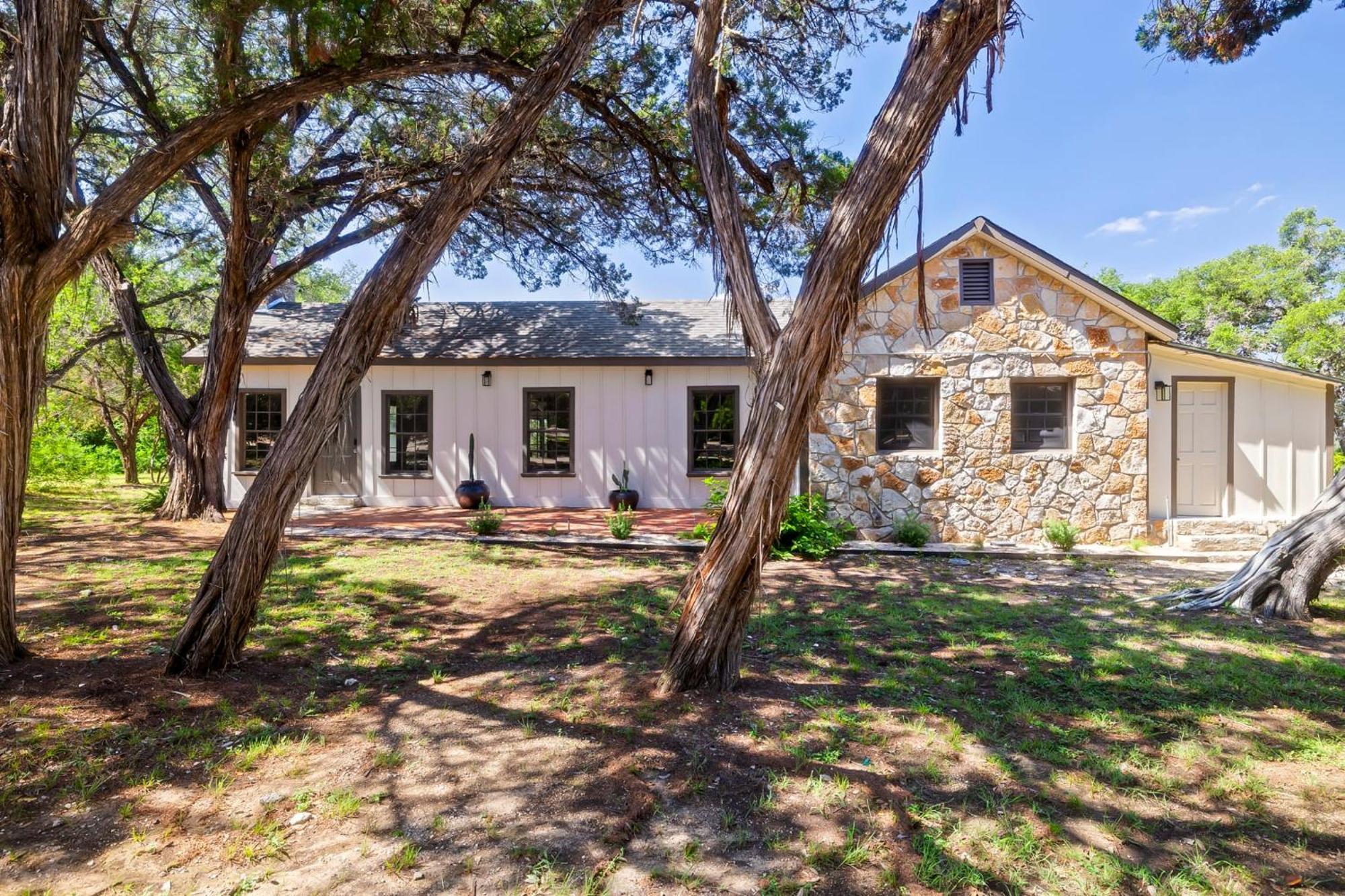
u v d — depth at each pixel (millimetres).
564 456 12969
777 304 14234
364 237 10469
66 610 5156
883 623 5242
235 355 10797
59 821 2432
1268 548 5703
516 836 2375
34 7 3633
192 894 2051
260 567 3977
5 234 3658
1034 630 5074
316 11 4477
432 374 12836
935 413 9383
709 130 3836
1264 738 3248
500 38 6168
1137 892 2121
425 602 5699
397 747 3049
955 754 3033
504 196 9523
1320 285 19188
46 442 15203
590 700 3586
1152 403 9430
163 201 11992
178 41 6805
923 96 3115
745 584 3680
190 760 2908
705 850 2309
